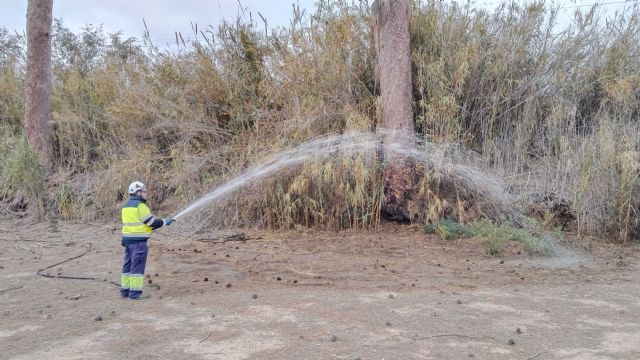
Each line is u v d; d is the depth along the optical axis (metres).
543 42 14.44
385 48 13.02
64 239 12.05
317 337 5.95
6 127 17.30
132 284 7.49
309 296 7.61
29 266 9.57
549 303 7.37
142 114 14.97
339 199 12.38
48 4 16.22
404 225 12.59
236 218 12.98
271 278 8.65
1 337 6.05
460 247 10.88
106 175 14.59
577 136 13.27
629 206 11.17
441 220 11.96
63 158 16.53
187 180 13.56
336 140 12.62
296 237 11.85
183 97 14.92
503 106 13.85
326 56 13.62
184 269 9.19
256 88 14.62
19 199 14.89
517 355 5.50
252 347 5.66
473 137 13.58
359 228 12.42
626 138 11.62
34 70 16.11
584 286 8.34
